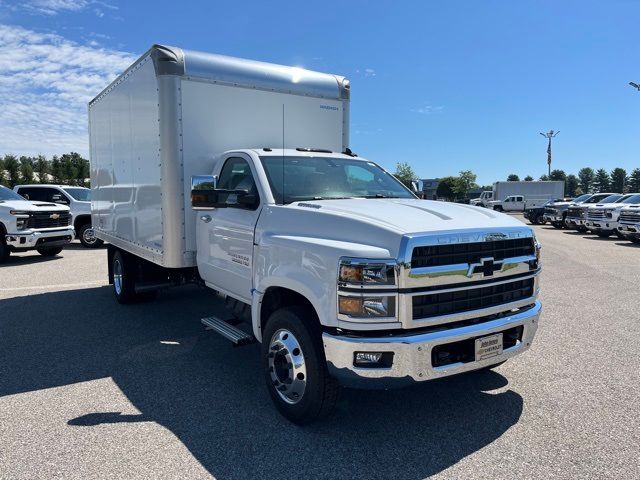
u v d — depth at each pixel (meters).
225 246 4.91
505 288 3.78
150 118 5.72
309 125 6.34
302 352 3.67
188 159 5.46
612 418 3.92
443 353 3.46
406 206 4.07
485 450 3.45
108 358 5.41
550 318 6.95
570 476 3.12
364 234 3.45
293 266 3.77
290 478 3.13
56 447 3.50
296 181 4.71
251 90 5.83
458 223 3.60
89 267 12.13
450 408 4.12
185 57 5.37
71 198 16.58
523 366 5.07
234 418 3.96
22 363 5.25
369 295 3.26
